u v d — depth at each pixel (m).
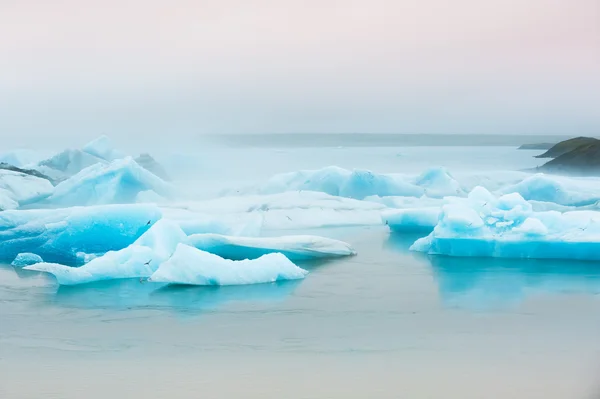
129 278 20.48
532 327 16.27
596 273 21.23
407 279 20.77
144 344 15.13
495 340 15.36
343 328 16.19
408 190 37.53
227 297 18.69
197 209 31.48
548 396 12.44
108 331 16.03
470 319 16.89
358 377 13.27
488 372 13.49
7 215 24.28
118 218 22.72
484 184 40.03
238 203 33.34
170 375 13.37
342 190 37.84
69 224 22.58
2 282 20.34
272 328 16.16
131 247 20.94
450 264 22.72
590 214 23.17
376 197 36.06
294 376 13.29
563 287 19.73
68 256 22.62
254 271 20.14
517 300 18.52
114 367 13.84
